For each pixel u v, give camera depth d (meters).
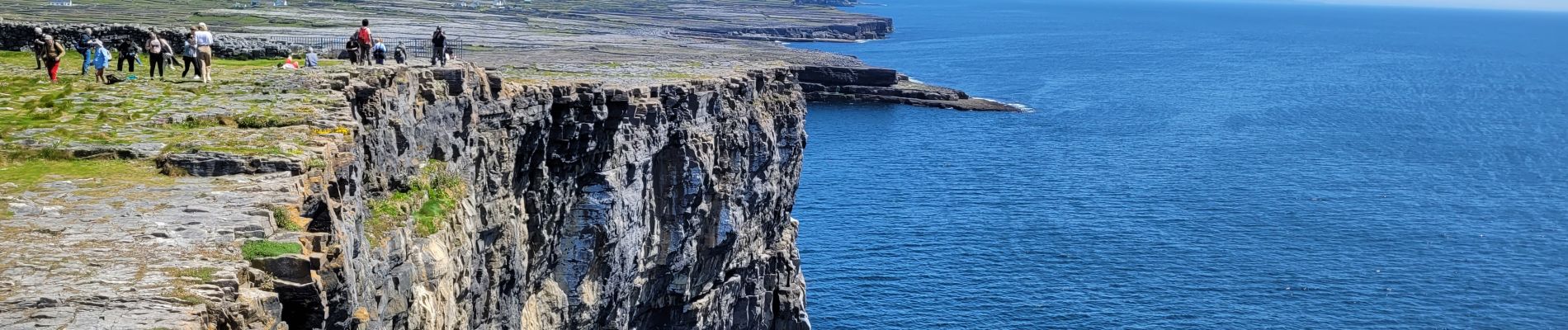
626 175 58.25
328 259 24.02
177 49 62.09
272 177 27.30
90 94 40.91
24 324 18.08
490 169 48.41
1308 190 134.75
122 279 20.12
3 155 29.16
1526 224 120.62
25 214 23.70
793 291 78.31
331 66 53.25
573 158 55.09
